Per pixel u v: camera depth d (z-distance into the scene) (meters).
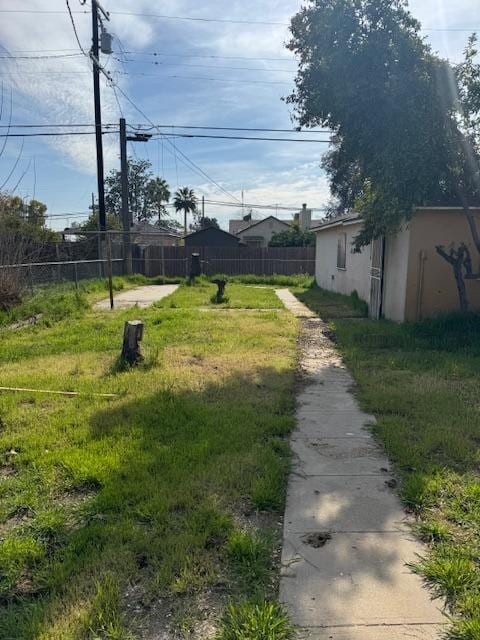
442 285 8.82
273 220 51.81
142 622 2.00
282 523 2.72
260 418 4.28
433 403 4.72
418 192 7.48
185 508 2.82
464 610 2.04
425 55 7.12
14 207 11.04
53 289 13.21
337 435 4.03
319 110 7.75
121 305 12.70
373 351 7.16
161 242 37.97
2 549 2.43
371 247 10.84
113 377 5.71
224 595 2.16
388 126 7.29
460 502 2.89
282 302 13.50
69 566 2.32
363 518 2.77
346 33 7.04
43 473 3.27
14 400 4.86
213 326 9.23
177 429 4.03
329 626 1.96
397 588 2.19
